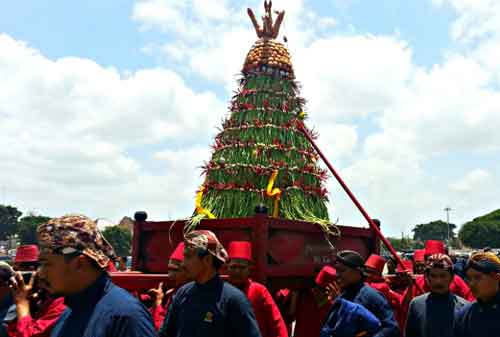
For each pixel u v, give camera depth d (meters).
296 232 5.97
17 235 78.88
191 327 3.41
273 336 4.66
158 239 6.25
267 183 6.86
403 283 7.73
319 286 5.87
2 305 4.20
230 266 4.82
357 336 3.91
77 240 2.15
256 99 7.57
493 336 3.49
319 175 7.51
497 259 3.59
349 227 6.78
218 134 7.68
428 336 4.26
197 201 6.75
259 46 8.14
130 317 2.09
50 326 3.51
